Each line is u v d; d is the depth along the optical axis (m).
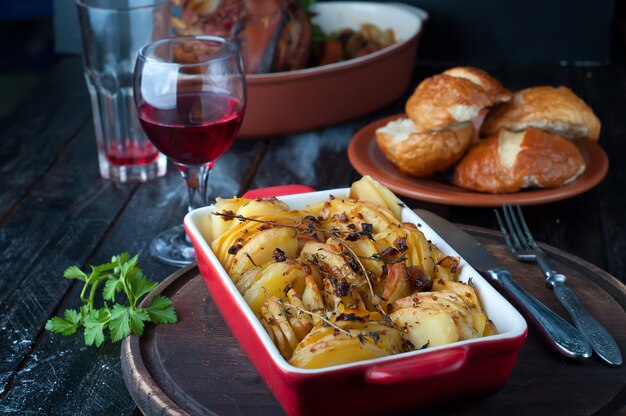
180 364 0.74
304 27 1.16
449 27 1.41
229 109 0.90
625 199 1.00
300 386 0.62
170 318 0.78
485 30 1.40
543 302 0.80
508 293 0.79
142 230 0.97
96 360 0.79
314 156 1.10
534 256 0.85
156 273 0.90
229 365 0.74
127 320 0.77
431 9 1.40
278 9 1.13
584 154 1.02
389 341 0.65
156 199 1.03
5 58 2.04
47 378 0.77
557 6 1.38
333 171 1.07
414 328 0.67
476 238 0.89
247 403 0.70
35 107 1.24
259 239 0.73
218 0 1.14
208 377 0.73
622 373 0.72
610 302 0.80
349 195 0.81
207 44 0.94
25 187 1.05
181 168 0.94
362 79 1.15
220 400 0.71
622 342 0.75
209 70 0.89
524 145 0.95
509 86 1.29
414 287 0.71
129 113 1.05
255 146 1.13
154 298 0.80
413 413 0.67
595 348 0.73
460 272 0.72
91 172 1.09
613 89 1.27
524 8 1.38
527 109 1.00
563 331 0.74
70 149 1.14
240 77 0.91
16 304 0.86
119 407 0.74
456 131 0.98
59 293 0.87
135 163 1.06
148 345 0.76
